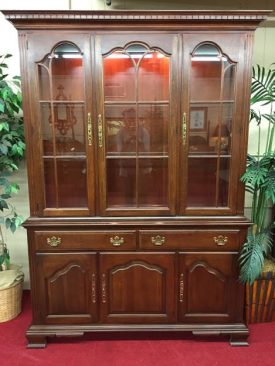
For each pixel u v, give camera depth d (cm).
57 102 178
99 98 175
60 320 192
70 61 174
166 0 223
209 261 189
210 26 168
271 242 228
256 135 243
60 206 187
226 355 186
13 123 215
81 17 163
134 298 192
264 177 184
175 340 198
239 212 187
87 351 189
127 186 189
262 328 211
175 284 191
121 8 225
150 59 175
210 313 194
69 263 188
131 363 180
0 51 229
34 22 165
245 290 208
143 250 187
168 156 183
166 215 187
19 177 245
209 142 185
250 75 174
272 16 228
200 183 188
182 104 176
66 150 184
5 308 217
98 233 184
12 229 213
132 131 185
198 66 176
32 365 178
